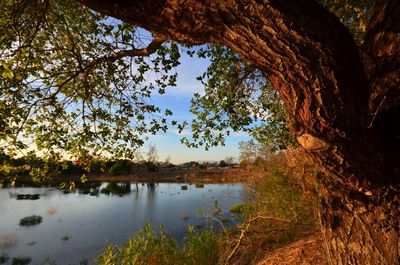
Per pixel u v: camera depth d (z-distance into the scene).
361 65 1.77
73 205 30.64
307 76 1.64
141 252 6.14
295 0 1.50
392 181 2.11
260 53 1.66
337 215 2.65
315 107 1.74
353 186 2.21
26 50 3.36
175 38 1.80
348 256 2.64
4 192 42.19
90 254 14.60
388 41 1.75
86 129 4.29
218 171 60.28
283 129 6.18
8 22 3.24
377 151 1.95
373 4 3.36
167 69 4.38
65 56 4.12
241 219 9.51
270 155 10.30
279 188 8.20
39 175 4.17
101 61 3.45
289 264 4.94
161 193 41.16
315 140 1.86
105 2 1.69
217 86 5.38
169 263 5.94
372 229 2.46
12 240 17.20
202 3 1.51
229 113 5.49
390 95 1.73
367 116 1.79
